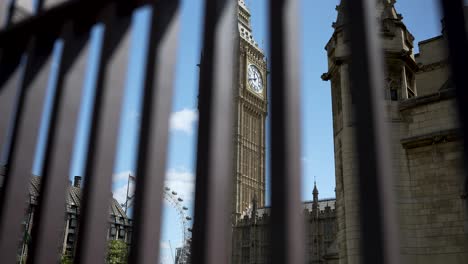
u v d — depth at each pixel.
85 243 2.49
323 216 113.12
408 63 22.58
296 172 2.07
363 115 1.96
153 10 2.79
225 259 2.17
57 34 3.44
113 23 2.97
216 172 2.28
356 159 1.92
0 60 3.76
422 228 18.39
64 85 3.06
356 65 2.05
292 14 2.38
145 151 2.47
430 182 18.78
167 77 2.67
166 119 2.60
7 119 3.68
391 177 1.86
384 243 1.72
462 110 1.75
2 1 3.94
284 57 2.25
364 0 2.14
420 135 19.31
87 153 2.69
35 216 2.80
